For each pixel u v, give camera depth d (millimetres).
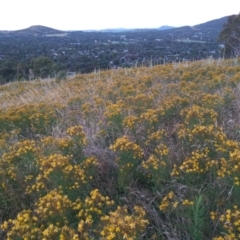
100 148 4754
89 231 3037
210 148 3990
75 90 8867
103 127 5395
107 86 8469
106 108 5898
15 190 3943
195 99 5977
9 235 2955
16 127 6219
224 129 4816
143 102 6023
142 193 3754
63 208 3025
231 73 8281
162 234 3262
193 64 10836
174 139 4855
